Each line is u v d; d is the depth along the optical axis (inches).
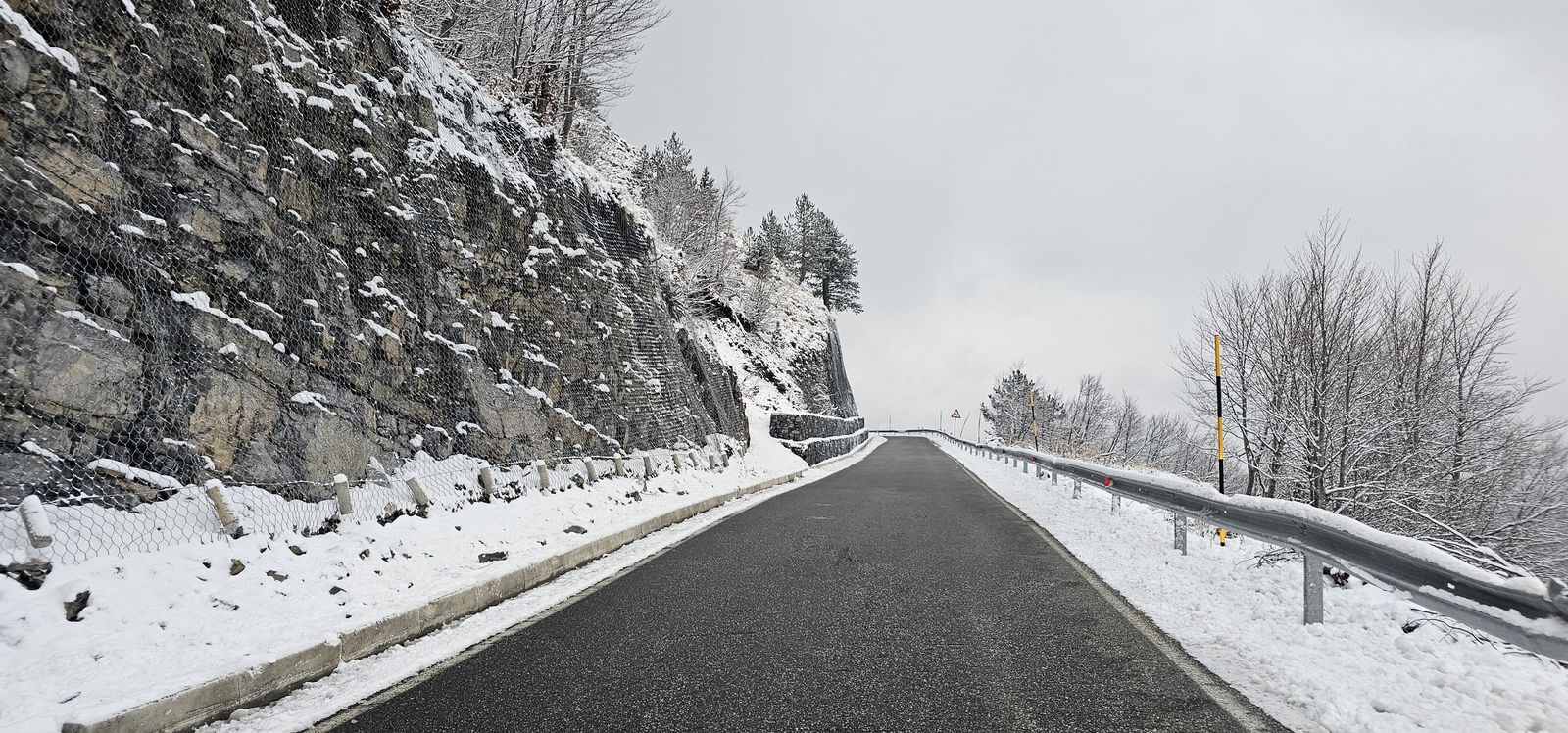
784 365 2117.4
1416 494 549.3
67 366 202.7
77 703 139.4
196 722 145.8
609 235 714.2
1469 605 146.4
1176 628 205.9
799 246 3095.5
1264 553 289.1
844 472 936.9
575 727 141.0
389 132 403.5
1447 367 614.2
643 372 676.7
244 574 214.5
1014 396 2234.3
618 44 864.3
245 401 259.9
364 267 352.2
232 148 282.4
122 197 231.5
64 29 223.0
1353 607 213.0
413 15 589.0
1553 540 600.1
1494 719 134.6
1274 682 161.3
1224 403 638.5
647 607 238.5
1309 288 564.7
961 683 163.3
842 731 137.4
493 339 447.8
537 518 373.7
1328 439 539.2
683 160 2049.7
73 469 198.5
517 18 791.7
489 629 215.2
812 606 236.8
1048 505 527.5
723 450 845.2
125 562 193.5
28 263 200.2
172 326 239.0
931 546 354.3
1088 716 143.6
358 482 299.9
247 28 302.0
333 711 152.8
